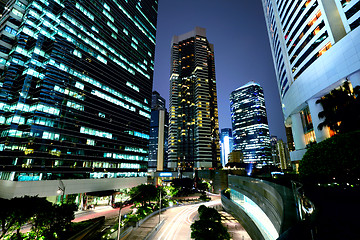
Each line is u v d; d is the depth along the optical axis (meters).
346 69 31.67
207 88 192.50
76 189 55.91
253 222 33.31
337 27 36.53
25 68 53.66
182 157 181.12
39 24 56.91
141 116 92.94
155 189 59.41
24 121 49.41
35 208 25.78
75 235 28.36
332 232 5.45
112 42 79.56
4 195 43.56
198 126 176.62
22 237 25.53
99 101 69.44
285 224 11.36
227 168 133.75
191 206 73.06
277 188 22.58
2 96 50.09
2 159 44.72
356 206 9.68
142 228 39.22
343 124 28.03
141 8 105.00
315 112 40.28
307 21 43.44
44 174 49.00
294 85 47.12
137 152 86.88
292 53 50.62
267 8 76.12
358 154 19.12
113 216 53.00
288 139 90.50
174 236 35.72
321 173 21.70
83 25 66.44
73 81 60.22
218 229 30.28
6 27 56.28
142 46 100.94
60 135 54.31
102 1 76.62
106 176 68.00
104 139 69.56
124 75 84.50
